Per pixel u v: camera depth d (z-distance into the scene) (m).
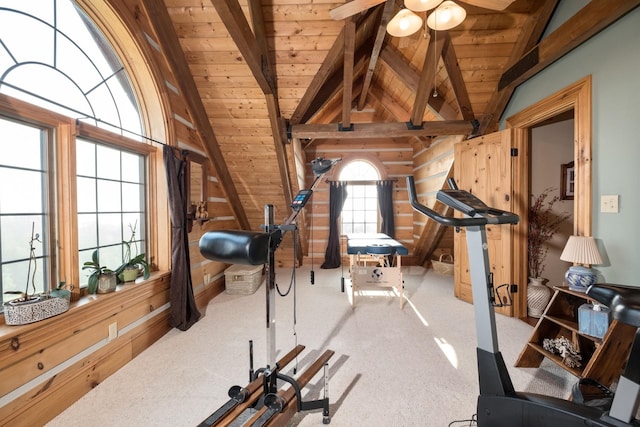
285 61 2.99
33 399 1.48
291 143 3.87
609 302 1.04
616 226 1.96
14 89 1.56
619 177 1.94
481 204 1.53
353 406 1.67
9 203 1.58
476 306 1.45
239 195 4.61
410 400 1.72
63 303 1.63
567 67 2.39
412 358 2.21
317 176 1.64
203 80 3.06
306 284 4.54
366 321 2.97
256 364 2.12
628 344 1.60
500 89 3.17
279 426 1.38
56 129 1.81
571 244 2.05
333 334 2.65
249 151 3.87
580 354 1.92
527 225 3.13
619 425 1.02
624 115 1.90
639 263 1.82
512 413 1.31
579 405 1.21
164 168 2.67
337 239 5.89
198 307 3.39
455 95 3.39
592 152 2.13
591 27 2.02
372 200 6.18
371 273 3.38
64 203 1.83
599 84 2.08
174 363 2.14
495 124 3.44
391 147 6.06
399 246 3.33
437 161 4.59
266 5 2.60
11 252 1.59
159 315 2.58
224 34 2.69
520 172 3.10
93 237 2.15
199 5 2.51
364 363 2.14
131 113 2.54
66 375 1.67
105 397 1.75
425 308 3.38
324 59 2.97
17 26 1.61
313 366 1.72
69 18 1.93
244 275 4.00
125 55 2.37
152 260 2.75
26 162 1.66
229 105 3.31
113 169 2.34
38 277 1.74
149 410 1.64
